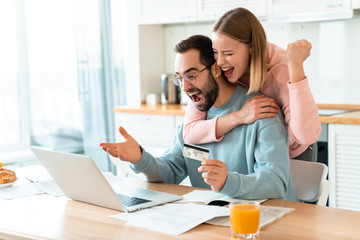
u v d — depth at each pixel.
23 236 1.23
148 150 2.28
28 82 4.18
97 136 4.41
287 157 1.62
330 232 1.19
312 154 2.04
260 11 3.44
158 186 1.72
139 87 4.16
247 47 1.65
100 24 4.36
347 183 2.95
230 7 3.56
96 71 4.36
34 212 1.42
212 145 1.79
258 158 1.64
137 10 4.05
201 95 1.74
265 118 1.66
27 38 4.14
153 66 4.29
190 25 4.20
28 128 4.22
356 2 3.04
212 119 1.77
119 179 1.84
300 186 1.79
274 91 1.77
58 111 4.34
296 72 1.59
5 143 4.09
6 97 4.07
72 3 4.21
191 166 1.86
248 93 1.69
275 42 3.79
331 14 3.13
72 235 1.21
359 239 1.14
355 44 3.45
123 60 4.57
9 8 4.03
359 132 2.86
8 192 1.67
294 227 1.23
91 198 1.48
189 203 1.47
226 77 1.73
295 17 3.28
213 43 1.65
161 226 1.24
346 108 3.50
